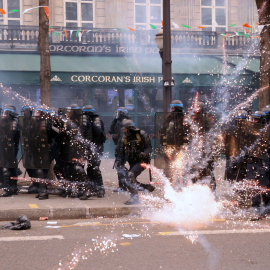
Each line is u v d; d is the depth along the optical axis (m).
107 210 7.59
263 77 10.48
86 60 18.48
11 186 8.91
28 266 4.75
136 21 21.56
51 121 8.46
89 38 19.88
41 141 8.41
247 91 18.64
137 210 7.71
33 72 16.94
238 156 8.15
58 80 16.94
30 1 20.36
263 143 7.51
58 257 5.08
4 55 18.27
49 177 9.93
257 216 7.26
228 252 5.30
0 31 19.06
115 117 9.84
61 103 18.22
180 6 21.58
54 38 19.50
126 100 18.67
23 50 19.12
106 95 18.52
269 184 7.46
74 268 4.69
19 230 6.48
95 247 5.51
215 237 6.05
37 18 20.36
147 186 8.15
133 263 4.87
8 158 8.68
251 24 21.34
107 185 10.52
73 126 8.46
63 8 20.91
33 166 8.44
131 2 21.48
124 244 5.66
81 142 8.51
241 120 8.06
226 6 22.28
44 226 6.78
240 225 6.85
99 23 21.36
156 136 8.77
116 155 9.70
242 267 4.74
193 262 4.91
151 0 21.73
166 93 9.92
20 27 19.31
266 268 4.71
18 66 17.20
